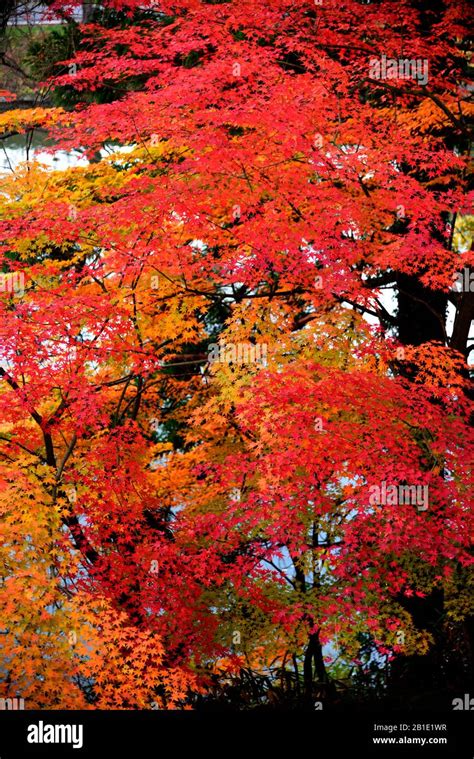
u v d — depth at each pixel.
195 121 9.90
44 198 10.93
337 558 8.72
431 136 11.46
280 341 10.01
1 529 7.46
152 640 7.45
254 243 9.58
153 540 10.04
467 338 11.88
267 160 9.81
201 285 11.55
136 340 10.42
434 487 8.48
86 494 9.12
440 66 12.07
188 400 14.75
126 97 11.02
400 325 13.30
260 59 10.27
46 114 10.78
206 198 9.62
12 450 9.70
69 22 14.64
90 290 10.77
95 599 7.84
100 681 7.23
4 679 6.74
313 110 9.89
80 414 8.71
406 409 8.86
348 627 10.12
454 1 10.99
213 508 11.48
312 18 11.66
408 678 11.39
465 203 9.69
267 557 9.21
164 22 13.78
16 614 6.94
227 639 10.30
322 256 9.76
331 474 9.63
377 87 12.22
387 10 11.09
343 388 8.85
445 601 11.04
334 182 10.91
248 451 11.96
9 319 8.68
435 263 10.33
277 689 11.39
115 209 9.40
